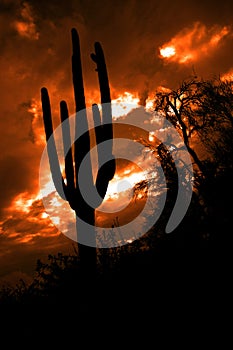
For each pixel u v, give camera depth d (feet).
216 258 23.59
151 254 25.62
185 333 20.03
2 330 25.66
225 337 19.24
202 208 28.25
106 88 29.19
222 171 30.35
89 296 25.46
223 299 21.12
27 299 28.66
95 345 21.94
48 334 24.20
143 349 20.33
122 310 22.63
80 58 30.83
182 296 21.88
